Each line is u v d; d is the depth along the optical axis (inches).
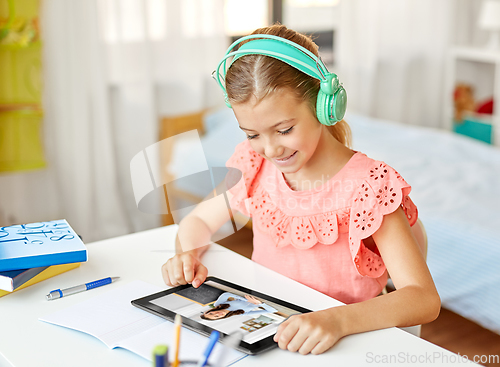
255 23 119.5
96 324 29.2
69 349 27.1
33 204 98.1
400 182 33.9
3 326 29.6
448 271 66.9
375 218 33.4
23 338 28.3
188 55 109.0
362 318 28.7
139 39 102.3
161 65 107.4
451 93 141.5
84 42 96.3
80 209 101.0
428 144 100.2
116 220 105.4
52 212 99.9
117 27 99.9
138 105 105.1
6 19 82.6
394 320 29.3
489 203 72.4
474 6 143.9
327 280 36.9
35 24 85.2
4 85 86.4
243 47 31.6
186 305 31.0
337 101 30.7
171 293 32.7
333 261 36.8
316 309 31.6
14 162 89.8
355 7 127.3
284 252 38.2
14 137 89.2
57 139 97.3
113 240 42.7
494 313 62.2
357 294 36.8
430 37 138.7
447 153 94.8
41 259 34.4
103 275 36.4
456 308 66.7
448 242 66.9
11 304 32.3
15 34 83.4
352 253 33.9
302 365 25.5
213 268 37.5
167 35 106.5
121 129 105.6
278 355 26.4
